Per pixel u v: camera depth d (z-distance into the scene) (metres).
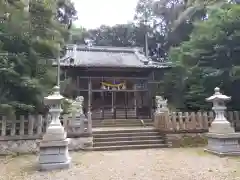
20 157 6.68
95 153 7.33
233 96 9.88
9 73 7.02
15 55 7.49
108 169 5.13
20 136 7.19
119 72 15.16
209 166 5.29
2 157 6.64
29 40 7.94
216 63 9.61
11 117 7.07
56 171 5.03
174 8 22.64
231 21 8.73
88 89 14.27
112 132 9.17
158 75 15.53
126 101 16.02
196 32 11.58
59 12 15.18
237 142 6.76
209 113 9.05
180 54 12.59
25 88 7.52
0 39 7.53
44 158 5.25
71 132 7.84
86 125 8.18
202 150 7.61
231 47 8.96
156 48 28.23
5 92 7.43
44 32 8.48
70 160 5.71
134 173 4.75
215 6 10.41
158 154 7.02
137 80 15.60
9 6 7.52
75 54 16.22
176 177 4.41
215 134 6.86
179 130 8.62
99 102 15.65
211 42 9.57
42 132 7.52
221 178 4.32
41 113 8.34
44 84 8.41
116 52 18.89
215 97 7.11
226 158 6.21
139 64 15.52
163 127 9.09
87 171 4.98
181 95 13.48
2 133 7.07
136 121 13.52
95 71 14.65
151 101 14.91
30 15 8.15
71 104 9.80
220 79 9.37
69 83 13.27
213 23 9.62
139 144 8.50
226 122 6.95
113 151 7.73
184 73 12.62
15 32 7.59
